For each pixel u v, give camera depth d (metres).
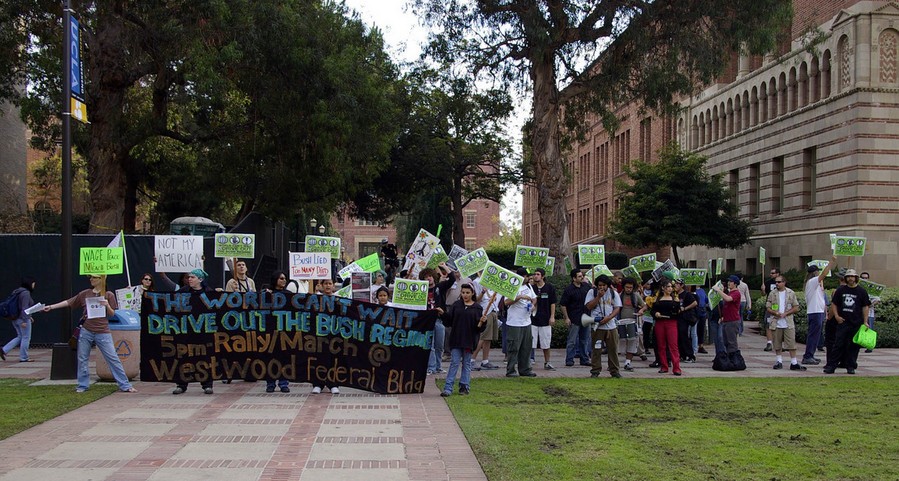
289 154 26.08
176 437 8.45
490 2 21.50
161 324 11.54
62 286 12.74
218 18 20.73
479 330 11.70
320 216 48.22
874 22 26.81
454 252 16.61
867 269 26.52
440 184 44.81
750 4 20.06
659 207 31.66
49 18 21.92
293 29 23.30
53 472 6.96
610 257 36.59
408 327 11.71
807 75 30.67
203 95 22.16
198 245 15.82
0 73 23.42
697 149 40.62
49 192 41.97
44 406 10.20
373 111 26.08
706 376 13.90
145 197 40.66
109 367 11.88
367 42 29.14
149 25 21.30
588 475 6.86
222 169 27.02
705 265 39.69
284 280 11.99
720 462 7.39
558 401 10.95
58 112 24.94
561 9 21.12
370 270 15.30
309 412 10.05
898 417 9.80
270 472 7.00
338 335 11.68
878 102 26.78
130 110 25.27
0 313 15.14
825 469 7.15
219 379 11.59
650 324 17.14
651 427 9.06
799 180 30.81
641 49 20.78
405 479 6.80
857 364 15.89
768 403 10.83
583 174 59.47
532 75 23.25
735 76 38.19
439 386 12.47
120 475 6.86
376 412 10.08
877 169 26.77
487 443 8.11
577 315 15.34
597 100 23.61
